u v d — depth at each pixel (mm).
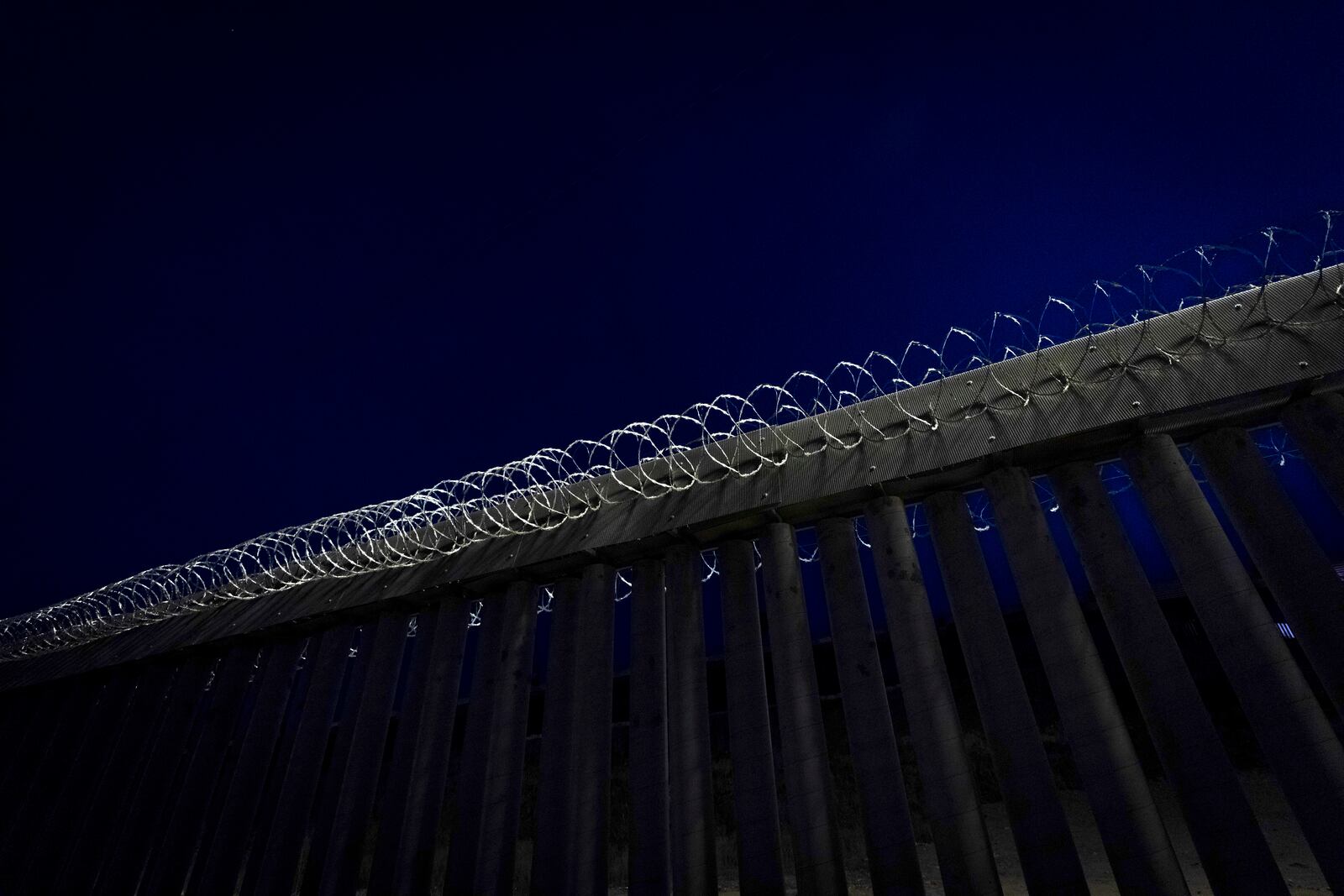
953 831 3480
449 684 5293
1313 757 3016
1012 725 3605
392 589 5910
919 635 4008
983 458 4219
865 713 3945
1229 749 5652
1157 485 3830
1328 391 3689
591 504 5555
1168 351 4031
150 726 6574
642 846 4113
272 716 5957
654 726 4477
